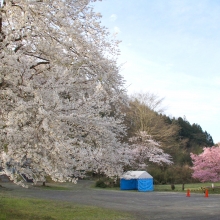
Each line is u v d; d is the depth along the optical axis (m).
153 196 22.78
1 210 10.86
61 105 7.14
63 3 8.56
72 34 8.54
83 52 9.01
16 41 8.77
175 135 50.16
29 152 6.88
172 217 12.57
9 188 22.78
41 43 8.75
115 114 10.29
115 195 22.89
